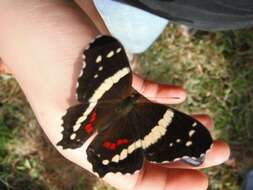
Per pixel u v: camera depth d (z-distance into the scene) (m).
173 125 0.18
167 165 0.24
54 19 0.24
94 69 0.19
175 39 0.39
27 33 0.24
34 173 0.37
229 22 0.25
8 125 0.37
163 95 0.29
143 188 0.23
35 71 0.23
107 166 0.18
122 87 0.19
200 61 0.39
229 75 0.39
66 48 0.23
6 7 0.24
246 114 0.38
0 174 0.36
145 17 0.32
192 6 0.24
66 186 0.36
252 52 0.39
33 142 0.37
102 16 0.32
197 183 0.23
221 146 0.26
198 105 0.38
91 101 0.19
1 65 0.37
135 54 0.38
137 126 0.19
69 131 0.19
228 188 0.37
